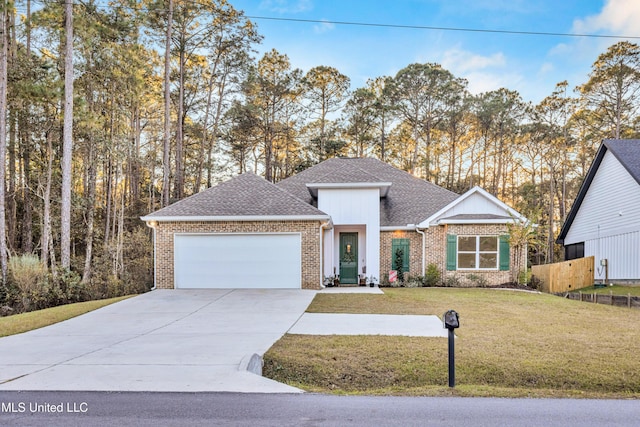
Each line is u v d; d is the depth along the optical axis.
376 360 6.71
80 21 18.59
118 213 29.14
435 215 18.38
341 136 38.06
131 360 6.51
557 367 6.39
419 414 4.63
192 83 31.34
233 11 28.36
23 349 7.46
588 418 4.58
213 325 9.46
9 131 22.81
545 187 41.44
